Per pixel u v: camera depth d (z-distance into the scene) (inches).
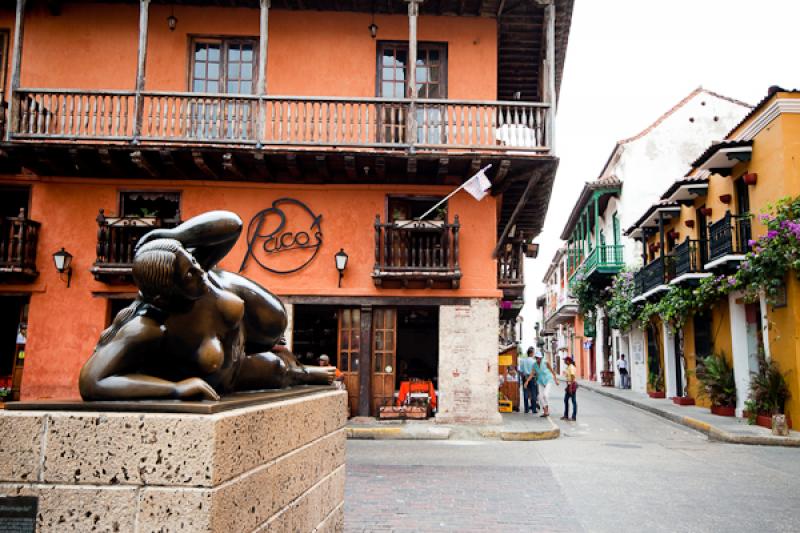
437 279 505.4
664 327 842.2
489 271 519.5
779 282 498.3
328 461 117.1
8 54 534.3
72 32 534.6
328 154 477.1
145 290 79.7
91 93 480.1
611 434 511.8
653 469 345.1
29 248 500.4
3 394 507.2
